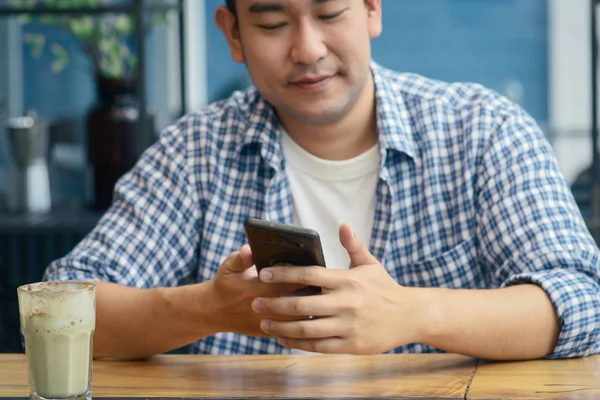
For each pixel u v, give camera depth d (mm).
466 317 1395
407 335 1360
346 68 1562
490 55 6172
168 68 3885
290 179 1803
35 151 3084
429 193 1764
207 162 1832
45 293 1173
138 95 2840
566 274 1512
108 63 2947
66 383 1188
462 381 1321
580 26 5973
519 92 4930
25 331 1194
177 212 1808
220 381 1350
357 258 1359
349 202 1784
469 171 1744
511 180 1698
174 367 1455
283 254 1321
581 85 5996
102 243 1749
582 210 2967
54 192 3195
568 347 1444
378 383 1317
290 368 1423
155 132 2979
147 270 1764
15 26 3750
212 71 5949
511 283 1527
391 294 1351
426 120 1795
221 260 1807
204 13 5926
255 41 1558
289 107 1602
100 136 2939
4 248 2846
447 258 1742
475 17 6168
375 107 1788
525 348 1429
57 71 3797
